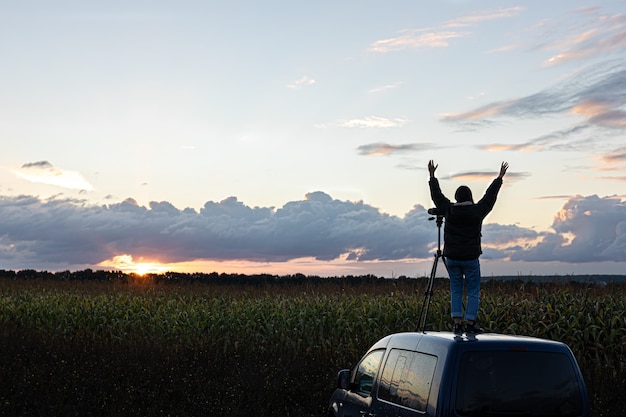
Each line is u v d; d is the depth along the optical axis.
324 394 14.25
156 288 33.75
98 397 13.47
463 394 6.30
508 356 6.43
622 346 17.03
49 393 13.45
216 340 21.88
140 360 17.05
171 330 24.33
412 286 26.00
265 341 21.02
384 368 7.76
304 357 18.12
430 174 10.05
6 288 35.94
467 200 9.77
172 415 12.58
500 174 9.81
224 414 12.72
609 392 12.66
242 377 14.83
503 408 6.29
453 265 9.83
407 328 20.91
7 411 12.54
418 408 6.62
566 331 18.28
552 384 6.39
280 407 13.59
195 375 14.73
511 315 20.12
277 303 25.59
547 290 21.97
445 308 21.42
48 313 27.58
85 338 22.98
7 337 20.55
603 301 19.69
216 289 32.84
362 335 20.52
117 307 27.47
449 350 6.48
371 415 7.67
